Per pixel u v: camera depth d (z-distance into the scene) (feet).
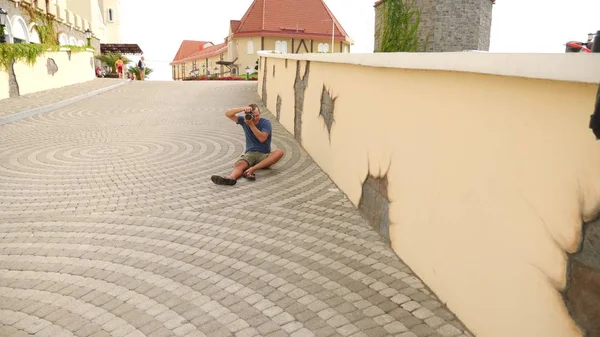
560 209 7.00
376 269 12.24
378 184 14.55
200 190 19.21
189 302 10.77
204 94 55.31
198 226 15.38
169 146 27.45
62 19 91.04
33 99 47.80
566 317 6.98
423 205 11.44
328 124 20.72
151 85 69.41
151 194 18.71
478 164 9.09
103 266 12.62
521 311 7.92
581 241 6.64
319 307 10.43
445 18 49.39
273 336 9.41
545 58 6.81
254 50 164.14
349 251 13.35
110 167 22.79
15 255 13.32
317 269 12.26
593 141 6.35
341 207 17.03
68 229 15.19
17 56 50.21
